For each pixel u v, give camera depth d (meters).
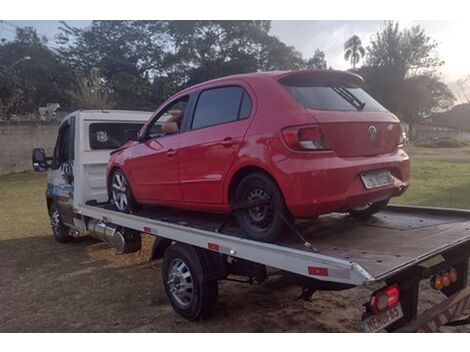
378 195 3.60
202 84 4.34
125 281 5.59
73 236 7.62
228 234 3.88
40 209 11.46
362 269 2.61
